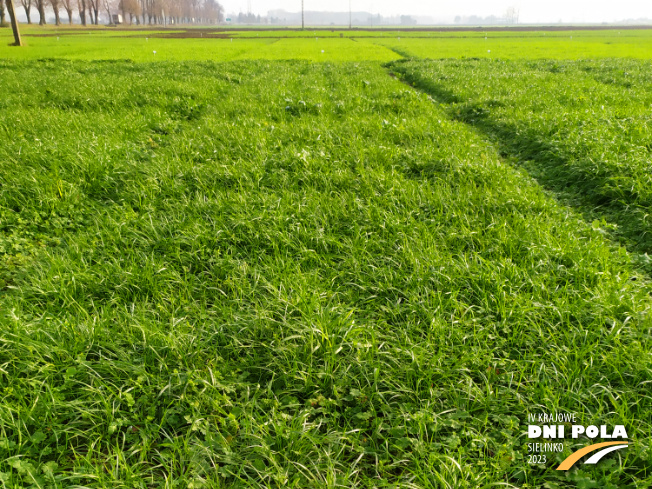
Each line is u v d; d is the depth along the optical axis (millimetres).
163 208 6109
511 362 3385
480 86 15531
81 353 3363
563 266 4480
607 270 4438
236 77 19000
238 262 4695
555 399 2980
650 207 5898
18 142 8164
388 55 33531
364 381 3271
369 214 5637
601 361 3309
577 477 2568
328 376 3236
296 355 3379
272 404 3086
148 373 3227
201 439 2879
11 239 5379
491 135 10547
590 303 3861
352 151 7879
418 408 3080
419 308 3934
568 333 3590
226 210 5805
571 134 8609
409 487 2520
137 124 10125
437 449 2766
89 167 6980
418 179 7000
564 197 7062
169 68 21406
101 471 2600
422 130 9461
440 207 5855
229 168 7035
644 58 29156
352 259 4688
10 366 3311
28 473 2514
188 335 3553
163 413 3021
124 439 2803
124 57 30156
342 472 2670
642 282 4449
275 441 2811
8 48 36500
